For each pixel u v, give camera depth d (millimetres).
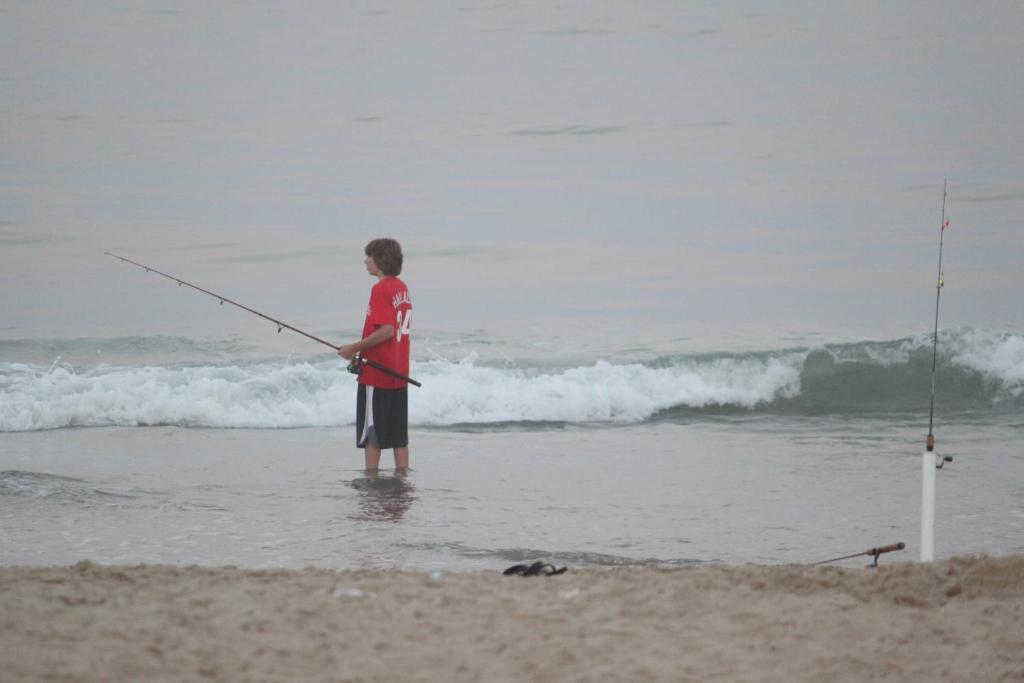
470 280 78312
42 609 17047
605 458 37969
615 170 111250
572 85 143375
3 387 46781
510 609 17938
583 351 59281
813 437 42562
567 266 82250
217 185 105938
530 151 118312
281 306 71000
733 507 30906
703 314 68812
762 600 18719
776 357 52219
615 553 26156
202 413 44719
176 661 14781
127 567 20891
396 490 32469
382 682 14469
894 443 41094
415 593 18812
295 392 46844
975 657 16359
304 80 146625
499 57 156250
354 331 64438
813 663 15844
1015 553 26438
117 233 89750
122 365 55031
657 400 48625
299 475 34469
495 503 31078
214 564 24734
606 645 16219
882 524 29250
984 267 79250
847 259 82750
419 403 46188
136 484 32938
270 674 14500
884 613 18266
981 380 50906
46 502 30531
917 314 68000
